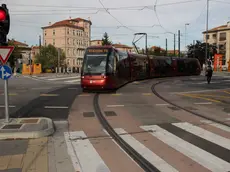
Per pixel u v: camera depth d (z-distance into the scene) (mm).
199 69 48938
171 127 8281
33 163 5215
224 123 8844
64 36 98000
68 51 99438
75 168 4977
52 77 40344
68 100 14055
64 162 5281
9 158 5484
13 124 7844
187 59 45844
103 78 17219
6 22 7910
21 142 6598
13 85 24312
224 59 95875
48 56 78938
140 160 5402
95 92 18047
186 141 6781
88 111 11000
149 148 6203
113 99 14594
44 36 102812
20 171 4812
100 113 10523
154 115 10219
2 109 11305
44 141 6703
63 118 9617
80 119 9469
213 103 13328
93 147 6266
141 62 31422
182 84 26062
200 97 15695
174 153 5863
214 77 40469
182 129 8023
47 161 5328
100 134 7461
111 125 8539
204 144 6527
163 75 39125
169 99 14711
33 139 6867
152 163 5254
